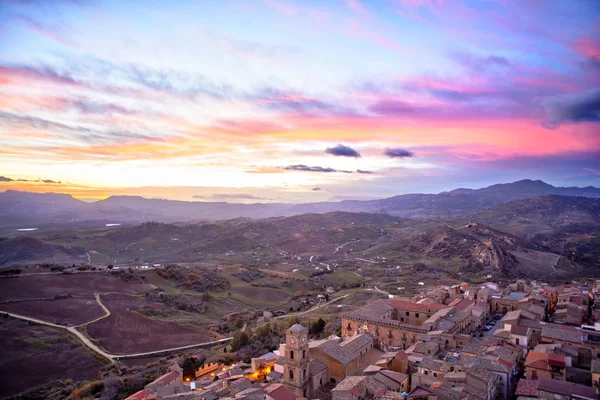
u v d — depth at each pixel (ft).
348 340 338.34
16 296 633.20
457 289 552.00
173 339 561.84
